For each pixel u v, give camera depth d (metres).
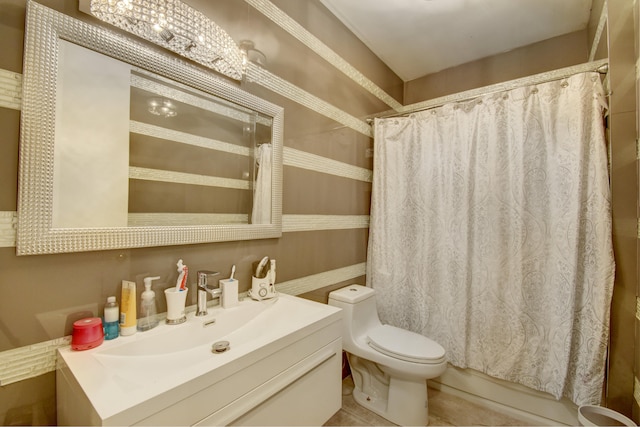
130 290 0.94
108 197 0.94
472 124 1.83
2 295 0.75
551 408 1.60
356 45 2.12
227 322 1.14
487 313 1.75
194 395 0.70
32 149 0.79
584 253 1.50
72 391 0.72
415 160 2.05
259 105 1.40
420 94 2.66
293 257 1.61
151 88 1.05
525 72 2.18
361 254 2.20
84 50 0.89
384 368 1.64
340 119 1.97
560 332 1.52
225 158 1.29
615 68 1.41
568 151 1.54
